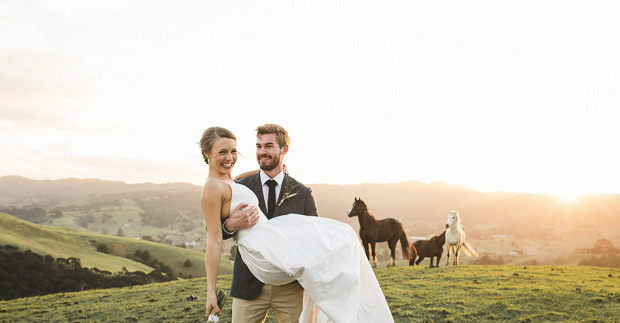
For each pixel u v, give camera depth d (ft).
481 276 44.70
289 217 13.73
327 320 12.76
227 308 33.24
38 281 214.69
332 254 12.35
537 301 32.35
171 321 31.60
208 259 13.50
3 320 36.50
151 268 338.54
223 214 13.89
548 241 613.11
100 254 351.05
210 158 14.11
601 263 346.95
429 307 31.35
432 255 63.72
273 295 14.33
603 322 26.86
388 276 47.26
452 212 62.18
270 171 16.03
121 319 33.63
